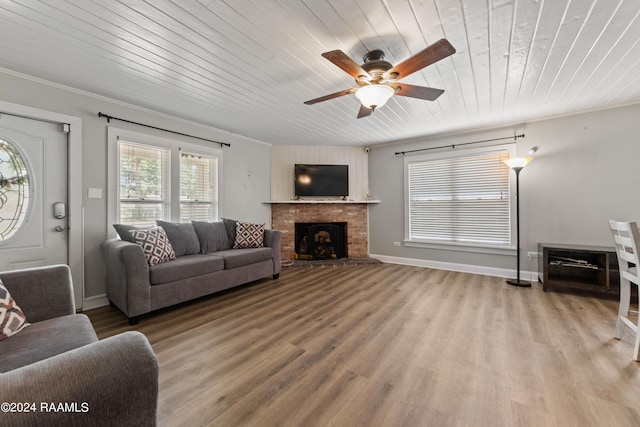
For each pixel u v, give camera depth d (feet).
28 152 8.25
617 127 10.52
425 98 7.29
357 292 10.59
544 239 11.98
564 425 4.06
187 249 10.71
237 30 5.95
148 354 2.46
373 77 6.52
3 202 7.89
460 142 14.12
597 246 10.59
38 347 3.66
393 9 5.30
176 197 11.94
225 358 5.93
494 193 13.33
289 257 16.63
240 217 14.85
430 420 4.17
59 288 5.01
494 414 4.29
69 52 6.84
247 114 11.46
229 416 4.27
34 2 5.07
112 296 8.71
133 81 8.46
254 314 8.42
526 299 9.74
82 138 9.18
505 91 9.14
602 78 8.24
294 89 9.02
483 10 5.33
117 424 2.23
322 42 6.40
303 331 7.23
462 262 14.14
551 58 7.09
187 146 12.32
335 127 13.34
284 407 4.47
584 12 5.38
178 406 4.49
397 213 16.30
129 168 10.57
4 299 4.11
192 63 7.37
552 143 11.76
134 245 7.88
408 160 15.85
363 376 5.28
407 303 9.34
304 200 16.65
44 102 8.38
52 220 8.66
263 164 16.26
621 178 10.49
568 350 6.20
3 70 7.64
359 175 17.33
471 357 5.95
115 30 5.96
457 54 6.88
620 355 5.96
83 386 2.04
